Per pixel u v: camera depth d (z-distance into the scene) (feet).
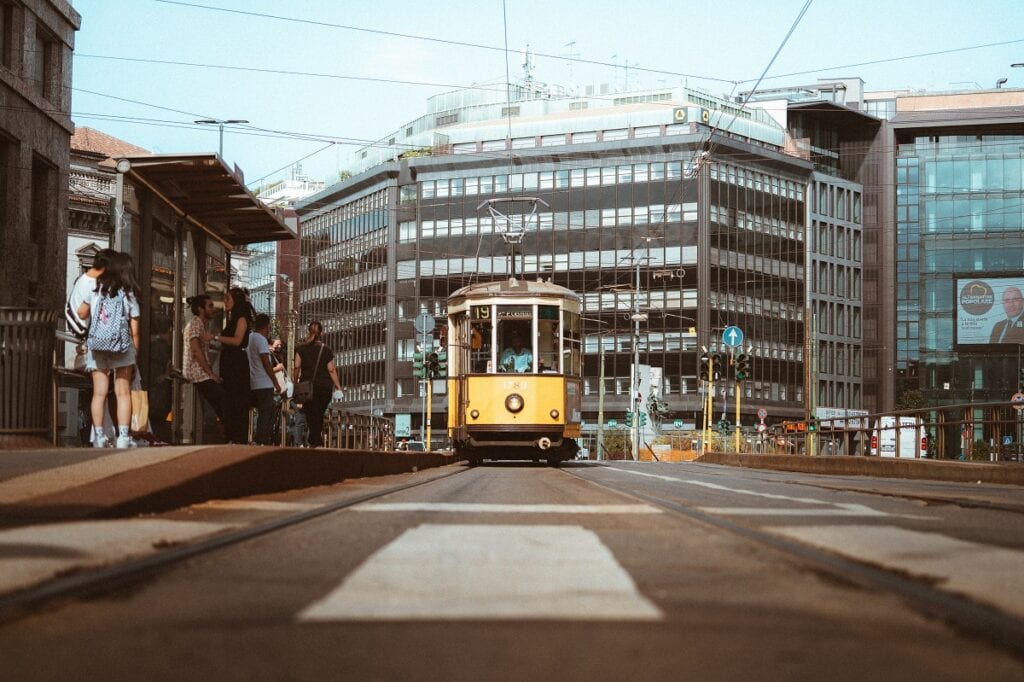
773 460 100.27
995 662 9.34
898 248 344.28
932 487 46.62
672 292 278.26
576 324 82.64
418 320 125.49
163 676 8.71
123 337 35.99
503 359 78.89
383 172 304.30
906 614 11.54
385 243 305.73
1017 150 340.59
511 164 280.31
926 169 344.90
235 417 41.16
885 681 8.64
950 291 339.98
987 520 24.95
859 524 22.61
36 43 80.28
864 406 337.93
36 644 9.89
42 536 16.40
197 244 59.36
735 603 12.17
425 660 9.21
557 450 80.74
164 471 25.22
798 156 316.60
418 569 14.44
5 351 35.35
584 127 298.56
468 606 11.66
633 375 218.38
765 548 17.53
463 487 39.50
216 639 10.06
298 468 34.22
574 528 20.59
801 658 9.39
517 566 14.83
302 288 351.46
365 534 19.39
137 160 49.32
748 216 290.35
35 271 80.79
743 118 300.81
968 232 341.41
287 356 252.83
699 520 22.88
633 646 9.76
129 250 50.06
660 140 278.46
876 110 352.49
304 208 345.51
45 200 81.46
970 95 352.08
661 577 14.21
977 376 335.26
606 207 284.00
